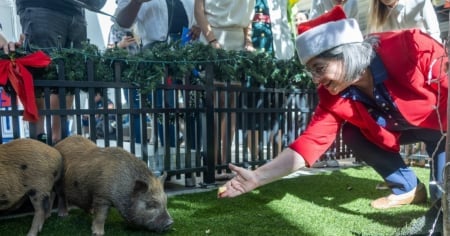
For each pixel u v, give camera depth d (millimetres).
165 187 3553
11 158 2188
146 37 4418
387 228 2352
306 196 3172
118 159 2299
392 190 2898
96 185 2230
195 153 3625
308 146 2266
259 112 3998
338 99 2357
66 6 3723
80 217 2590
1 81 2572
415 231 1895
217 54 3584
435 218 1795
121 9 3963
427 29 2842
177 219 2557
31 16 3539
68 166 2402
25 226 2428
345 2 4066
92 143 2617
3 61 2596
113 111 3117
